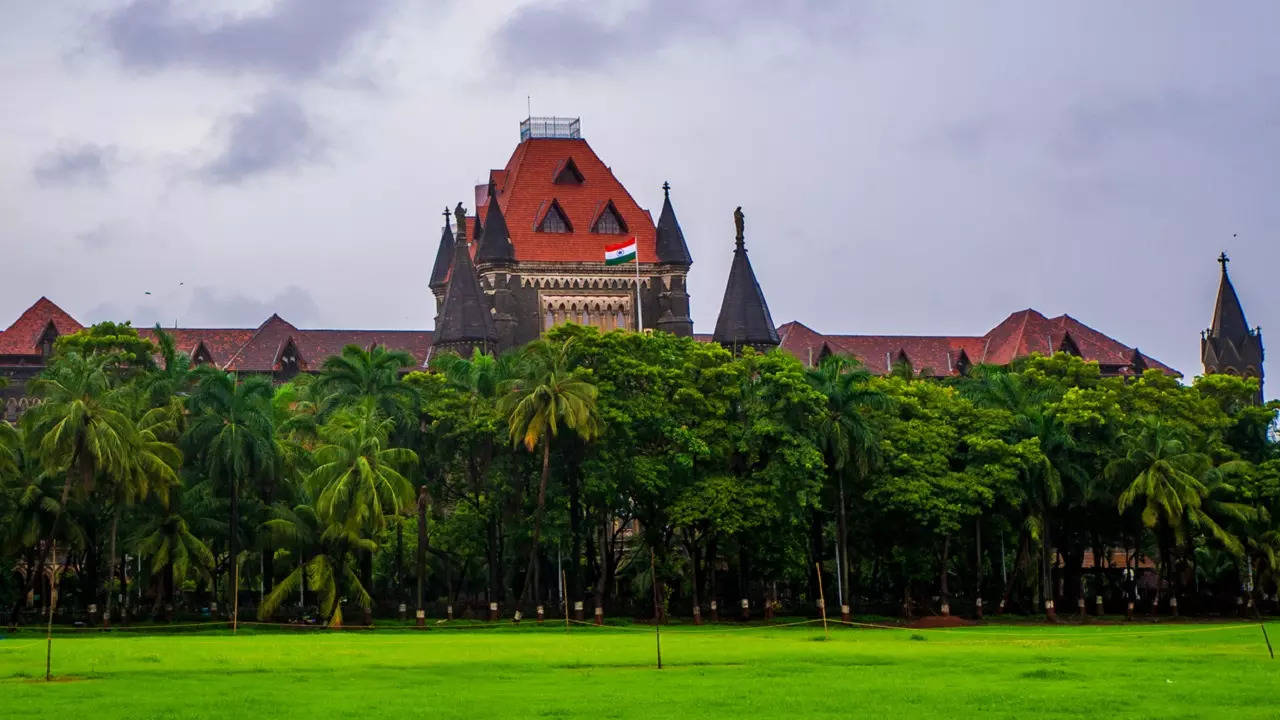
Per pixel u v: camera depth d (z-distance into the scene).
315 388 104.56
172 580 95.38
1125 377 155.25
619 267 169.00
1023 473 102.50
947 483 99.69
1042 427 104.62
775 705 42.53
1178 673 52.09
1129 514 110.31
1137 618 105.06
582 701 43.34
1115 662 57.19
